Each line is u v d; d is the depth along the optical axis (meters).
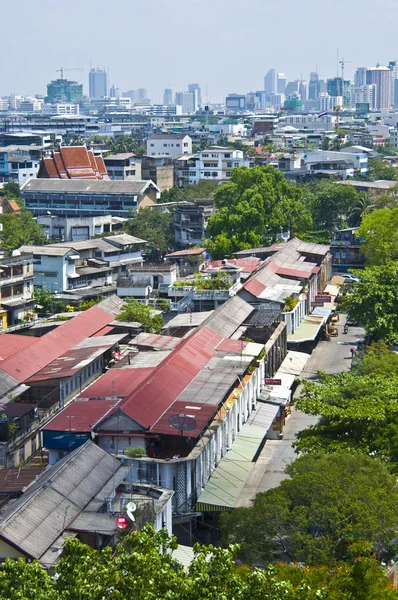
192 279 146.88
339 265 185.50
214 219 187.62
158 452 76.31
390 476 68.44
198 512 74.00
